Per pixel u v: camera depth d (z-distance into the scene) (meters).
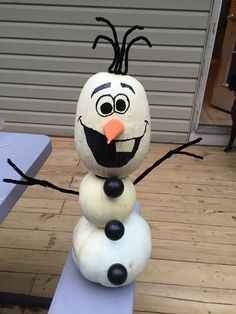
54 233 1.77
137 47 2.51
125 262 0.80
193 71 2.59
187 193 2.18
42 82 2.75
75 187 2.20
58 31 2.52
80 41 2.55
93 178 0.81
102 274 0.81
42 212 1.93
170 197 2.13
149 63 2.58
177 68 2.58
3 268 1.55
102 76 0.74
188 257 1.64
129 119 0.71
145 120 0.74
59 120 2.92
